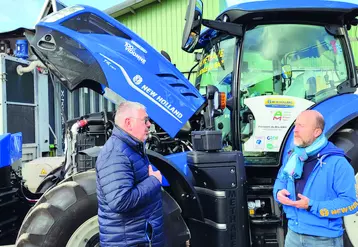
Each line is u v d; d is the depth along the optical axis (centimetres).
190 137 347
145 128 223
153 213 223
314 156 231
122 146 216
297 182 236
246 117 343
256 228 321
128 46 312
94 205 271
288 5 330
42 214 269
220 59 367
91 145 343
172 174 297
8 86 475
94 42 300
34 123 525
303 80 354
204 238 301
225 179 299
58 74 318
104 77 298
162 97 313
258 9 327
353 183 223
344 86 359
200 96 331
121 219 213
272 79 349
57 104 578
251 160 346
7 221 332
